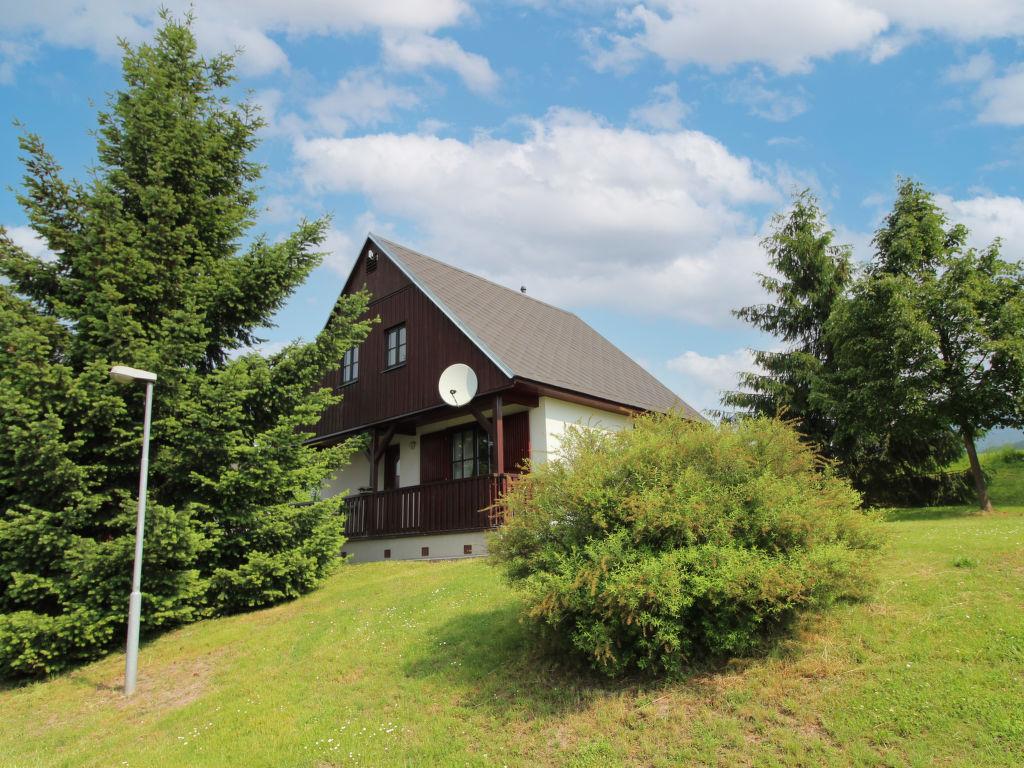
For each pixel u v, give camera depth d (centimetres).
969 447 1647
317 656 855
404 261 1803
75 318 1066
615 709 580
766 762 477
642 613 566
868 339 1669
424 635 845
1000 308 1540
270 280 1200
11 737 767
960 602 673
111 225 1060
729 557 576
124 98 1171
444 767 548
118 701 834
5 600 984
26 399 922
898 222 1789
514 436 1566
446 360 1568
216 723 704
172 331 1098
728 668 605
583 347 1995
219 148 1223
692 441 693
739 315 2542
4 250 1060
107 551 951
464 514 1415
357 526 1705
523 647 739
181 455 1073
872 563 686
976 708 494
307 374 1220
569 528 657
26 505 939
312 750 610
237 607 1178
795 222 2483
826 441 2211
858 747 474
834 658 596
